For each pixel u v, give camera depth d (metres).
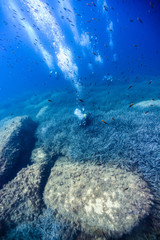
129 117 6.23
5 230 3.31
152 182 3.29
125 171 3.60
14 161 5.08
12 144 5.60
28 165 4.93
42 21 26.48
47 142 6.09
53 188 3.84
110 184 3.32
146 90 12.37
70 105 11.84
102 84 18.78
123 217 2.71
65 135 6.07
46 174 4.46
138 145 4.30
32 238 3.10
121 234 2.59
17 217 3.45
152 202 2.75
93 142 5.01
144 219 2.61
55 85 27.30
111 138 4.90
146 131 4.83
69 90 17.97
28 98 22.45
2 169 4.66
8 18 30.38
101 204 3.04
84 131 5.90
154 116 6.09
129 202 2.85
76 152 4.87
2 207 3.60
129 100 10.45
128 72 24.70
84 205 3.19
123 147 4.40
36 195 3.77
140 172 3.59
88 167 4.08
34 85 36.62
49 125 7.57
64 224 3.14
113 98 11.55
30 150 6.05
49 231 3.09
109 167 3.89
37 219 3.39
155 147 4.02
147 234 2.49
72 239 2.94
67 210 3.29
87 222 3.00
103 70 30.50
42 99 17.78
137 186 3.09
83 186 3.53
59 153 5.43
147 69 26.23
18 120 7.83
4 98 31.22
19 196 3.78
